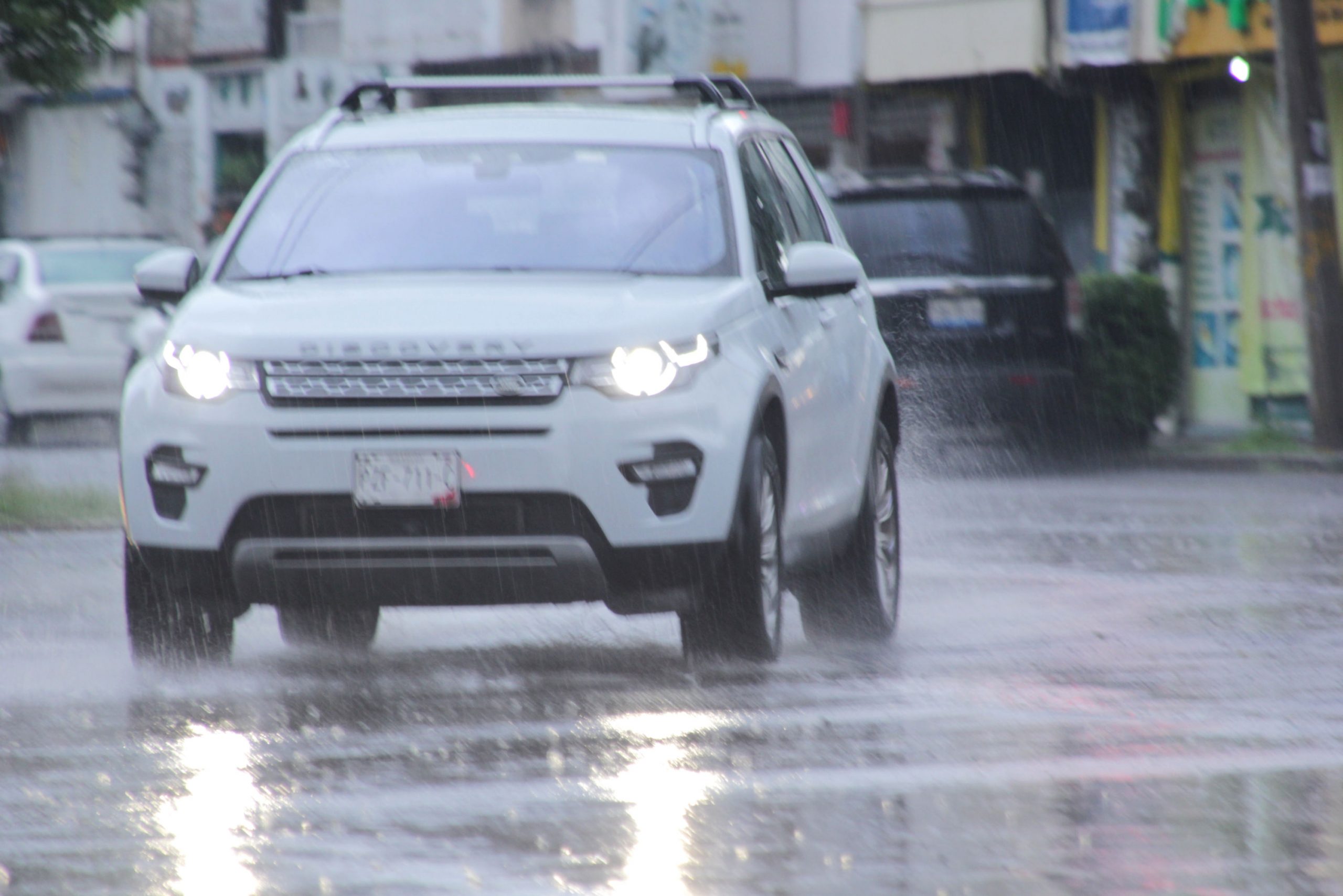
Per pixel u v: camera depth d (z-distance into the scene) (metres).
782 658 29.34
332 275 30.02
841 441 32.16
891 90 98.44
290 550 26.88
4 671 28.22
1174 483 66.38
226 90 150.25
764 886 16.23
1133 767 20.97
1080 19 87.19
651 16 109.56
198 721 23.88
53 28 51.78
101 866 16.98
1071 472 71.56
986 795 19.58
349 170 31.77
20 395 83.50
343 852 17.36
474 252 30.14
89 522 52.31
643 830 18.09
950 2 91.44
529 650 30.77
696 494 27.00
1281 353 88.25
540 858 17.09
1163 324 77.50
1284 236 87.88
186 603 27.84
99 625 33.41
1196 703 25.05
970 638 31.98
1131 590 38.16
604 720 23.73
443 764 21.11
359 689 26.31
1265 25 81.31
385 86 33.72
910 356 68.31
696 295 28.55
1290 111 73.88
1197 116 90.19
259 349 27.19
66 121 162.00
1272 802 19.31
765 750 21.81
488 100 121.12
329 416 26.75
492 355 26.77
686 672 27.94
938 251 68.38
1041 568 42.06
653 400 26.89
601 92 113.62
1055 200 95.62
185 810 18.98
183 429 27.27
